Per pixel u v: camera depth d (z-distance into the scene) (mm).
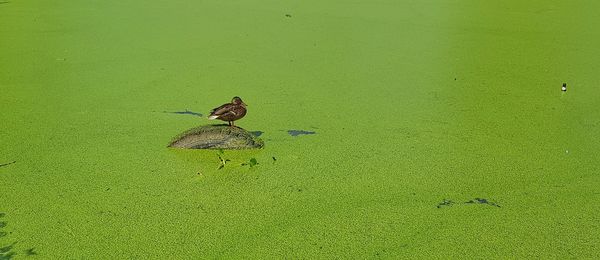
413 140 3947
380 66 5555
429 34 6703
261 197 3219
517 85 5027
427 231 2920
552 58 5773
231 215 3047
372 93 4840
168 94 4789
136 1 8438
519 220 3004
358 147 3830
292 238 2859
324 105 4562
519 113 4414
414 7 8086
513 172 3504
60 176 3445
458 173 3496
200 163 3596
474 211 3090
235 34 6680
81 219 3010
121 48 6094
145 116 4332
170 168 3533
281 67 5516
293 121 4246
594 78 5164
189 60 5711
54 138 3949
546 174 3479
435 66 5551
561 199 3201
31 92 4812
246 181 3381
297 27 7012
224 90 4879
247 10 7910
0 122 4203
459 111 4453
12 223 2973
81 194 3250
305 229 2934
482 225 2965
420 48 6152
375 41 6418
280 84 5035
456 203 3170
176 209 3098
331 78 5203
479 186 3348
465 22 7223
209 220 3002
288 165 3568
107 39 6426
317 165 3576
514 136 4008
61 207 3121
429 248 2785
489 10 7836
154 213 3061
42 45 6168
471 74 5316
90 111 4422
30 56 5777
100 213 3064
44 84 5004
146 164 3582
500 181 3400
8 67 5441
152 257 2711
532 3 8234
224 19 7402
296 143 3871
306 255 2732
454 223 2982
